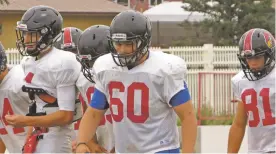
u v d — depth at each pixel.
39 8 17.62
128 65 14.66
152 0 106.62
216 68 59.59
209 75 46.94
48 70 17.48
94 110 15.48
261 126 17.88
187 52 59.53
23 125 17.17
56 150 17.92
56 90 17.62
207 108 45.16
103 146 18.88
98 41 17.92
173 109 14.94
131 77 14.70
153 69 14.60
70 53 17.92
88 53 17.86
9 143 19.02
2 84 18.00
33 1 63.59
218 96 46.44
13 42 60.88
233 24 82.19
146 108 14.75
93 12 70.88
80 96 18.72
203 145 34.25
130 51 14.46
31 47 17.41
